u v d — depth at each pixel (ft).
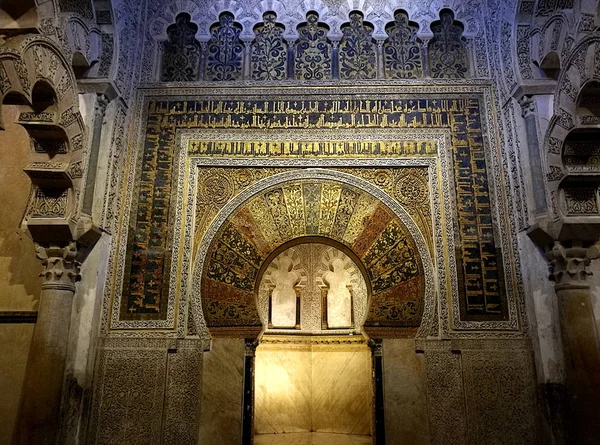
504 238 16.93
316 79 19.11
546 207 15.79
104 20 17.35
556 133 15.11
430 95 18.54
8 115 18.81
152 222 17.35
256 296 16.87
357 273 24.39
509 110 17.58
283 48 19.66
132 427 15.30
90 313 15.67
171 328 16.24
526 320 16.03
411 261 16.90
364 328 16.38
